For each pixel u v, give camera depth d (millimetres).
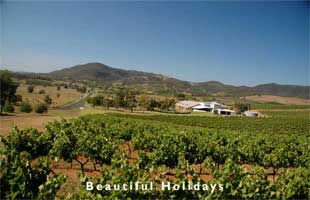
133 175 9570
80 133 20594
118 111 86562
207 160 14539
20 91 121188
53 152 15859
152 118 64562
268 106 132875
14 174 9336
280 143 25562
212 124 59031
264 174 10477
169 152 17062
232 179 9992
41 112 67625
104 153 15859
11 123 38812
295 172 10828
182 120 63250
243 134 33812
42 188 8867
